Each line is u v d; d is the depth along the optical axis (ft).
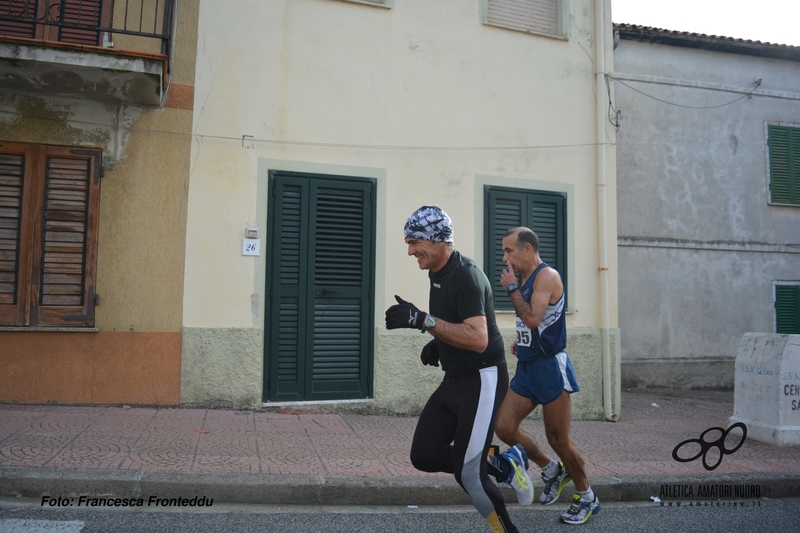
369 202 26.45
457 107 28.09
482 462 11.47
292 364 25.02
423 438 12.04
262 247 24.90
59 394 22.57
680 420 29.14
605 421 28.60
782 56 42.78
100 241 23.25
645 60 40.37
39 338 22.49
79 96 23.12
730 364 40.63
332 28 26.43
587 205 30.12
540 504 16.89
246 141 25.00
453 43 28.27
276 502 15.67
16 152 22.65
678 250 40.19
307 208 25.57
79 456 16.53
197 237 24.22
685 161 40.73
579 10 30.73
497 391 11.66
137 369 23.35
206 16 24.91
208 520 14.14
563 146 29.86
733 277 41.27
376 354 26.05
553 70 29.99
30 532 12.64
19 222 22.58
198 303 24.07
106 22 23.95
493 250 28.25
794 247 42.68
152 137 23.98
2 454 16.20
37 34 23.47
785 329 42.04
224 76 24.93
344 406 25.40
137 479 15.10
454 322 11.50
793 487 19.07
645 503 17.60
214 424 21.54
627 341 39.01
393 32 27.32
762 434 23.79
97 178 23.27
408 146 27.20
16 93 22.72
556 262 29.32
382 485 16.29
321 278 25.58
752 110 42.39
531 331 14.67
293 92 25.72
